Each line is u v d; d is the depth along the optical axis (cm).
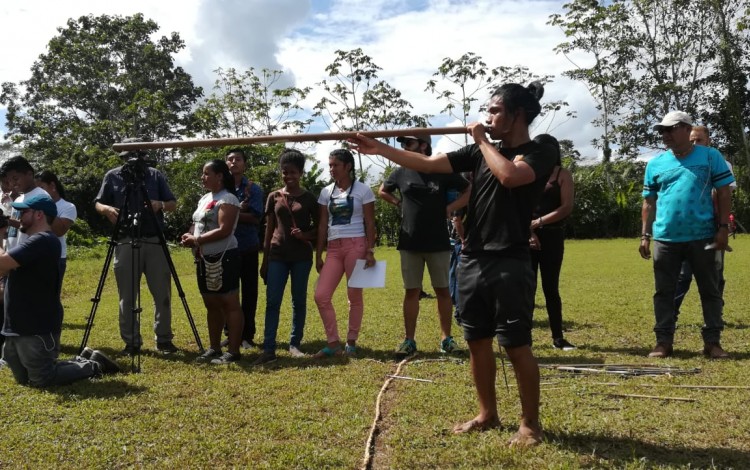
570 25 3200
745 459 324
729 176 546
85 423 399
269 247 621
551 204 591
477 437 358
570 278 1186
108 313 895
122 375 520
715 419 380
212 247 568
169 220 2498
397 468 322
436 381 482
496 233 342
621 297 925
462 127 357
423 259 589
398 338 667
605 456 331
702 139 610
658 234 564
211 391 467
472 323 357
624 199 2672
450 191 615
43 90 3931
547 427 368
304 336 696
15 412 427
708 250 545
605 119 3334
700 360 530
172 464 333
